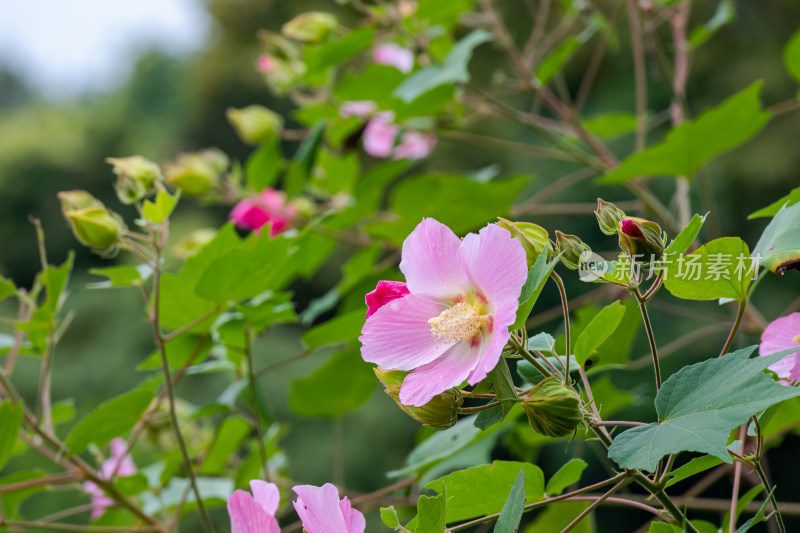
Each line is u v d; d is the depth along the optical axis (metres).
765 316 6.38
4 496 1.73
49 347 1.70
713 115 1.81
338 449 2.07
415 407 1.26
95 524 1.79
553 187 2.31
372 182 2.25
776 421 1.58
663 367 6.19
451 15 2.36
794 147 6.89
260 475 1.86
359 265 2.29
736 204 6.97
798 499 6.75
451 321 1.26
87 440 1.68
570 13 2.49
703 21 7.04
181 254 2.25
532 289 1.25
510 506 1.24
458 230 2.23
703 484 1.73
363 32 2.20
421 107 2.15
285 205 2.32
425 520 1.26
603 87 7.41
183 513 1.96
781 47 7.11
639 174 2.00
